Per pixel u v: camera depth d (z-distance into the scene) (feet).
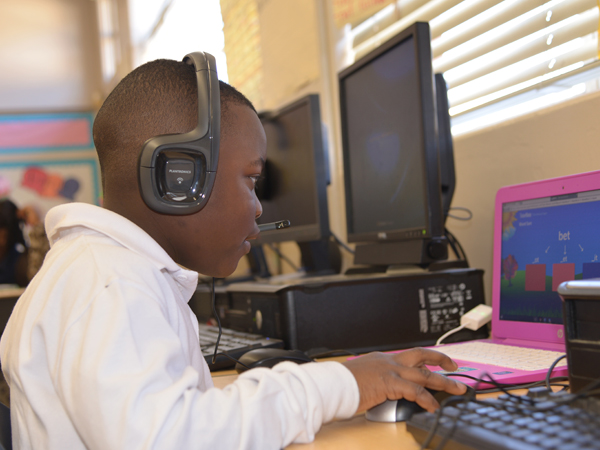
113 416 1.42
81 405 1.48
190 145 2.04
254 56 7.72
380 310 3.34
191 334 2.01
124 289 1.63
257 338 3.36
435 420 1.55
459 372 2.30
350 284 3.31
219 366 2.96
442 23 4.63
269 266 7.20
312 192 4.75
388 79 4.03
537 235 2.99
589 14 3.45
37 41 17.30
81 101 17.57
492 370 2.34
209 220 2.16
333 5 5.82
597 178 2.70
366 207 4.38
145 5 13.82
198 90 2.09
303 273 5.34
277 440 1.60
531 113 3.68
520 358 2.55
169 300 1.85
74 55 17.61
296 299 3.21
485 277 4.07
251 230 2.27
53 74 17.38
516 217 3.13
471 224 4.21
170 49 12.46
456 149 4.34
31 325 1.76
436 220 3.59
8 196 16.90
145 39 14.08
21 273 8.41
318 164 4.69
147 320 1.61
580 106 3.33
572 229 2.80
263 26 7.38
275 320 3.35
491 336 3.37
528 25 3.88
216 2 9.65
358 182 4.49
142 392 1.46
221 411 1.55
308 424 1.67
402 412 1.87
